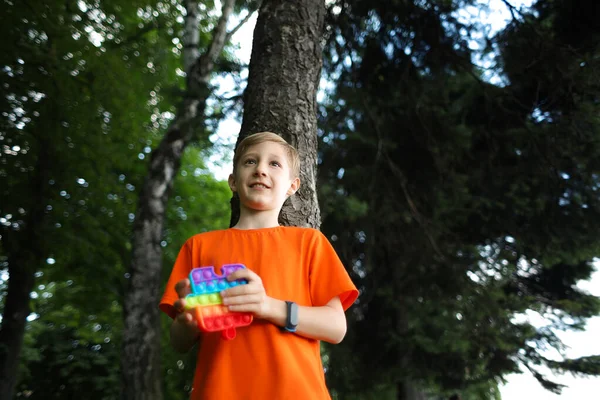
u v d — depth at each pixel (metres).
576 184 7.63
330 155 8.14
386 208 8.45
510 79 7.28
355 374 9.88
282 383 1.53
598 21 7.42
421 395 10.67
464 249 8.79
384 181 8.23
